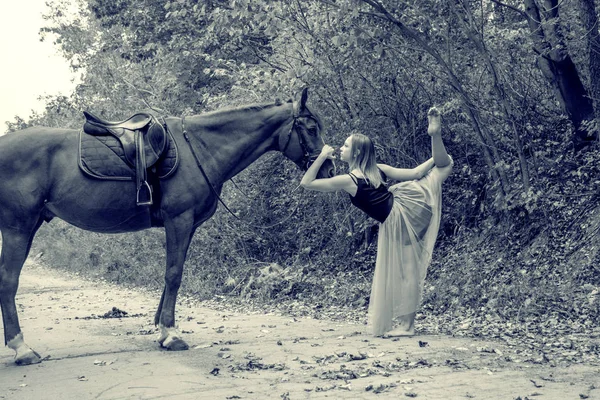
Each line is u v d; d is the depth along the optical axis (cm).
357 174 709
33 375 570
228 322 887
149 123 677
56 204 652
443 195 1214
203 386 511
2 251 637
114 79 1980
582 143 1065
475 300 914
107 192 654
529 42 1027
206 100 1500
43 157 646
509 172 1114
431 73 1080
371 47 1041
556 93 1072
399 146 1152
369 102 1165
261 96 1242
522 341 671
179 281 679
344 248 1256
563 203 1034
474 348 634
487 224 1110
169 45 1577
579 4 1045
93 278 1956
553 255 966
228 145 698
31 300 1326
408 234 716
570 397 454
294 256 1316
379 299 716
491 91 1092
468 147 1191
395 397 463
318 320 901
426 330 767
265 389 496
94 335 785
